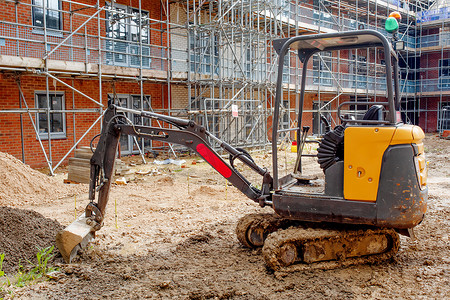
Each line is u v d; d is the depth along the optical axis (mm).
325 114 26375
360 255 5266
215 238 6441
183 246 6043
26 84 13000
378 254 5359
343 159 4977
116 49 15336
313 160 14789
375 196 4629
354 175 4703
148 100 17109
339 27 24875
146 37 16844
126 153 16391
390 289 4578
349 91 25922
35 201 8906
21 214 6207
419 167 4715
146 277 4965
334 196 4840
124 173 11539
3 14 12188
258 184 10617
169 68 16203
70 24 13352
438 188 10898
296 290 4531
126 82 16031
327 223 5184
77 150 11555
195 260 5512
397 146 4578
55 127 13938
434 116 32500
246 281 4781
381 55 31172
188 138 5789
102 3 15016
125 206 8578
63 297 4457
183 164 14352
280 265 4891
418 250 5855
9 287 4680
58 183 10203
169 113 16094
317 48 5840
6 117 12500
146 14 16797
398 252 5758
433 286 4637
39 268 5164
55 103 13938
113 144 5766
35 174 9992
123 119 5930
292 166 13328
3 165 9406
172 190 10227
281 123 18672
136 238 6484
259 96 20031
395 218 4590
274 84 19125
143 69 14688
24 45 12609
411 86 31609
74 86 14344
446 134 26578
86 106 14789
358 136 4676
